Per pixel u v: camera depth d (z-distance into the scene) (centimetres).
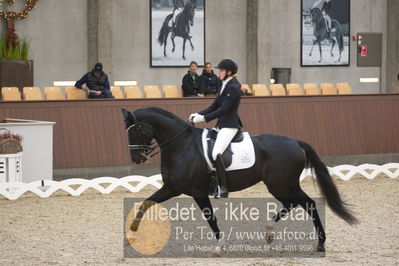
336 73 3028
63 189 1600
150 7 2748
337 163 2100
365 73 3067
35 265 967
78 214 1371
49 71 2623
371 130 2145
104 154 1884
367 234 1191
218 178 1047
